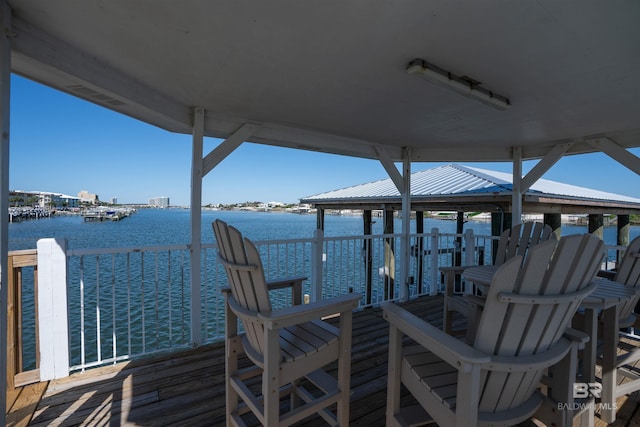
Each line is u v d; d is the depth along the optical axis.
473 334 2.23
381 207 7.49
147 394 2.07
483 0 1.37
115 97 2.21
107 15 1.54
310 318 1.38
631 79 2.16
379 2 1.41
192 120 2.93
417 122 3.26
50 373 2.22
